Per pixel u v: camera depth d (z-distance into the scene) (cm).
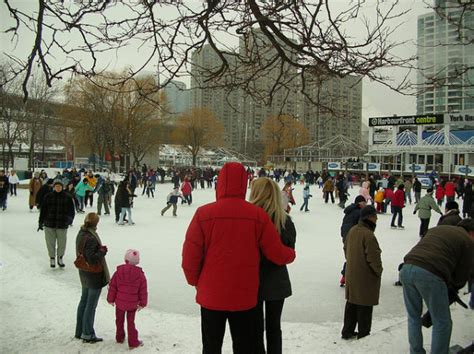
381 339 464
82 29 446
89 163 5312
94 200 2459
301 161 6041
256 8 439
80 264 539
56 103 3694
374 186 2325
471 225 465
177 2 483
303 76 520
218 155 6756
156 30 465
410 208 2303
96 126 3869
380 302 741
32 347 522
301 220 1769
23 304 689
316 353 448
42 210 927
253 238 293
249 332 296
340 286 827
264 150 7125
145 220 1667
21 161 3653
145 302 530
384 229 1562
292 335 555
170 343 538
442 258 380
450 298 404
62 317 636
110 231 1397
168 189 3569
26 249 1103
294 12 469
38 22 404
